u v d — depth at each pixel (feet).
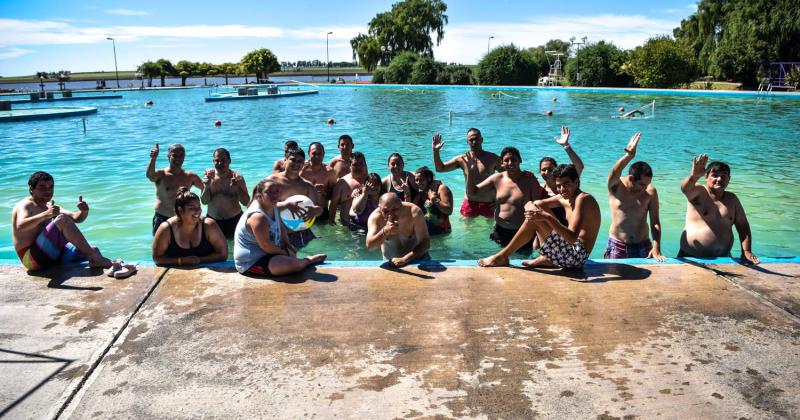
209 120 67.26
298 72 457.68
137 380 9.33
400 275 14.12
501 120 64.34
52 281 13.47
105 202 26.78
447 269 14.60
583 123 60.54
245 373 9.55
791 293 12.89
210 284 13.41
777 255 19.44
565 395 8.89
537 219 13.98
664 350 10.29
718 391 8.99
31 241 13.99
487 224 23.40
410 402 8.72
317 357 10.07
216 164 21.40
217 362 9.91
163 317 11.65
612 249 18.29
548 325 11.30
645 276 14.02
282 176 21.22
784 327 11.20
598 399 8.78
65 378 9.36
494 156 23.66
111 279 13.61
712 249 16.69
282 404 8.68
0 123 63.67
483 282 13.65
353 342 10.61
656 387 9.11
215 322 11.43
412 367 9.73
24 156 40.01
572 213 15.31
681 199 27.53
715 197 16.84
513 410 8.51
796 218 23.88
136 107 89.35
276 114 75.05
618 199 18.11
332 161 26.03
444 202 21.48
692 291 13.03
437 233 21.75
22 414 8.40
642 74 118.83
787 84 106.11
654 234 17.33
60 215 14.28
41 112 75.46
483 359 9.99
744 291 13.03
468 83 150.10
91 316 11.66
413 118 67.77
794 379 9.34
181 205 14.10
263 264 13.89
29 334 10.85
